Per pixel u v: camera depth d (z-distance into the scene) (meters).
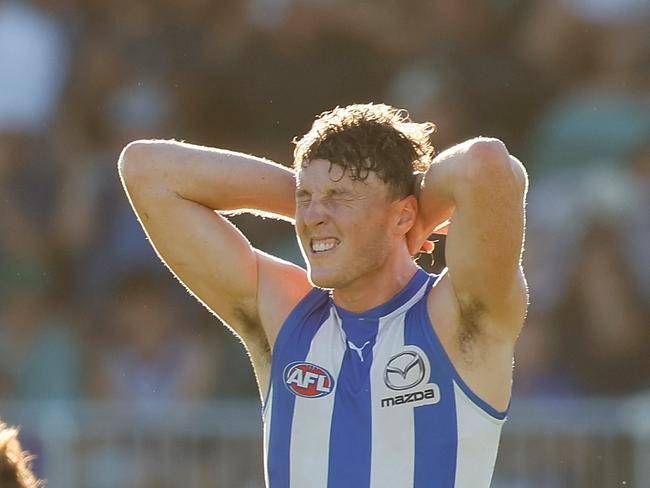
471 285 11.15
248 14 38.91
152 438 26.72
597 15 37.22
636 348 32.06
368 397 11.38
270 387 11.87
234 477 26.44
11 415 27.06
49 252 36.25
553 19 37.38
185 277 12.31
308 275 11.41
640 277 32.69
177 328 33.22
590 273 32.69
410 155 11.49
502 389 11.37
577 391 31.58
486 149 10.93
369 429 11.34
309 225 11.23
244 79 38.44
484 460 11.38
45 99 38.56
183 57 39.00
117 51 39.22
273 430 11.74
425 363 11.34
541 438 25.39
